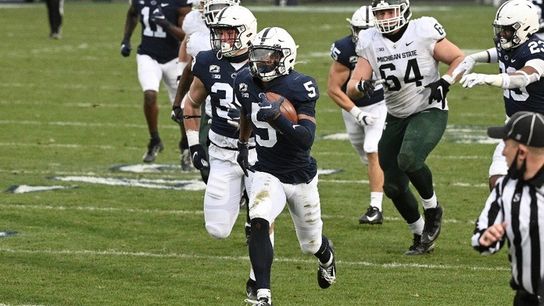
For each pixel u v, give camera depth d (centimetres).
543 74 2461
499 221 1662
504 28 2477
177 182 3731
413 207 2755
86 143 4484
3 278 2497
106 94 5847
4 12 10906
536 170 1644
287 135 2094
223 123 2420
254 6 12044
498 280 2519
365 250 2820
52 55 7419
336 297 2370
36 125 4897
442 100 2728
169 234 2978
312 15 10606
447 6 12069
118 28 9300
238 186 2441
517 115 1656
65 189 3562
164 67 4053
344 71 2883
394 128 2756
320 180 3778
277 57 2141
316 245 2280
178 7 4047
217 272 2577
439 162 4091
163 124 5000
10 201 3356
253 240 2144
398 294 2394
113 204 3353
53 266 2612
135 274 2550
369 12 2872
